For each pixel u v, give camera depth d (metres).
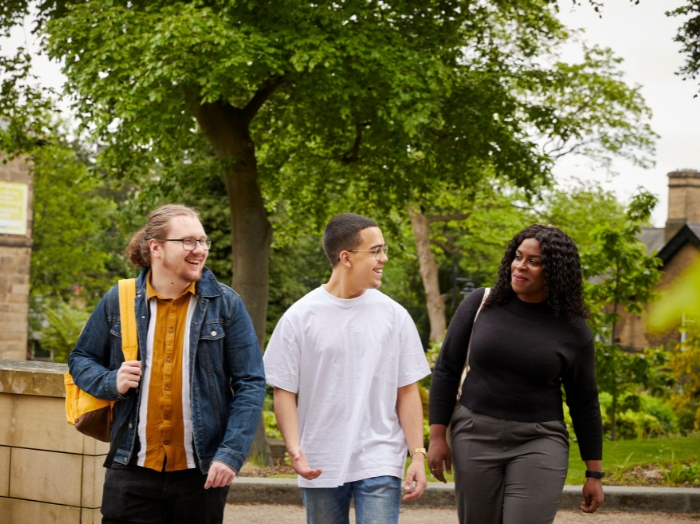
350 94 11.07
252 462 10.23
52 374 4.40
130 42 10.16
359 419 3.15
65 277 31.56
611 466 7.50
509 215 24.44
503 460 3.23
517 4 13.95
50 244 30.55
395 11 11.56
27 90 13.70
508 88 14.11
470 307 3.43
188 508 2.91
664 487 6.61
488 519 3.27
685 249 26.39
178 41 9.56
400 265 35.53
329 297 3.24
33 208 27.38
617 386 10.42
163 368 2.89
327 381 3.18
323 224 15.47
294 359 3.19
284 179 15.13
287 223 16.12
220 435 2.93
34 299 32.12
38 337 32.25
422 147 11.88
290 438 3.13
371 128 12.55
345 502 3.22
